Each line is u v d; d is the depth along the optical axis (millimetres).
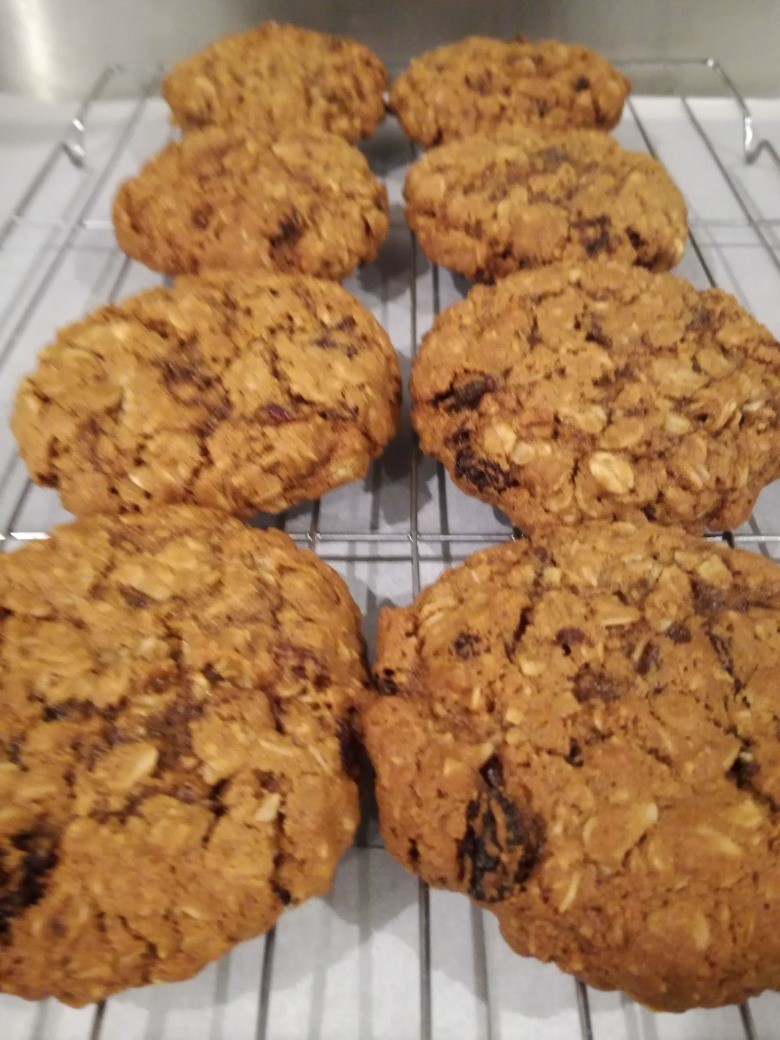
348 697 134
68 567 141
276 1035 135
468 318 180
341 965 141
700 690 125
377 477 202
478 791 119
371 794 153
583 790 117
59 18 282
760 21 285
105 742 123
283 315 176
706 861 112
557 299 178
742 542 186
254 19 287
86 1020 137
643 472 156
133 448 159
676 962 111
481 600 137
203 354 168
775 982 114
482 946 143
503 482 162
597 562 140
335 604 147
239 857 117
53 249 249
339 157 219
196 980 141
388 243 253
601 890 113
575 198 203
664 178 217
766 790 118
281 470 162
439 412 172
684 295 181
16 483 199
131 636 133
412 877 149
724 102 295
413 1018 136
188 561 143
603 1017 137
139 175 215
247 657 132
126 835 116
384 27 289
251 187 204
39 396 166
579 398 161
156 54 294
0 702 125
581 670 127
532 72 246
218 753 122
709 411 160
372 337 180
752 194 267
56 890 114
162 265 208
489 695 126
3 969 114
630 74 298
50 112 294
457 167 213
